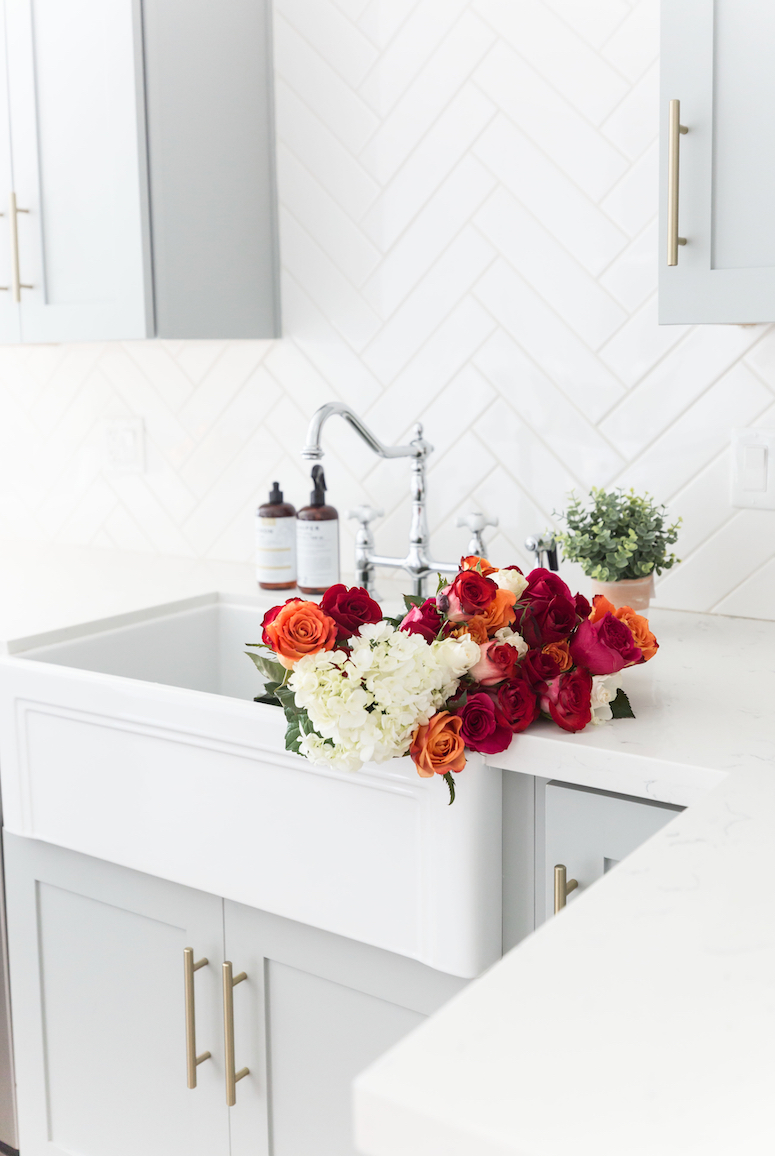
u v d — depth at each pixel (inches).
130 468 92.4
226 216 77.0
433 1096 18.9
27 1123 64.4
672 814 40.5
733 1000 21.9
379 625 42.4
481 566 47.6
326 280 78.9
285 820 48.6
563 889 43.0
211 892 52.0
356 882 46.8
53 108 74.3
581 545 60.3
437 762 40.8
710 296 52.9
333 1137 50.8
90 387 93.9
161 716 51.8
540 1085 19.1
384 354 77.0
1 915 64.8
